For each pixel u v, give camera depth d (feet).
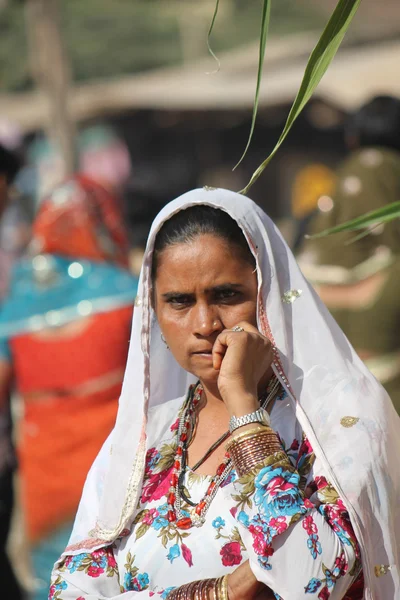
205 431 18.93
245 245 17.80
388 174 36.60
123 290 37.40
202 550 17.39
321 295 36.78
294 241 42.09
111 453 19.39
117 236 38.78
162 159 149.18
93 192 38.40
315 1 191.01
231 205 17.80
